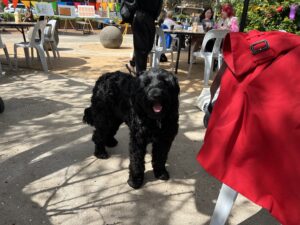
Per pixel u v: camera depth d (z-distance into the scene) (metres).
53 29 9.52
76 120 4.89
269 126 1.82
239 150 1.92
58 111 5.26
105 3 23.36
